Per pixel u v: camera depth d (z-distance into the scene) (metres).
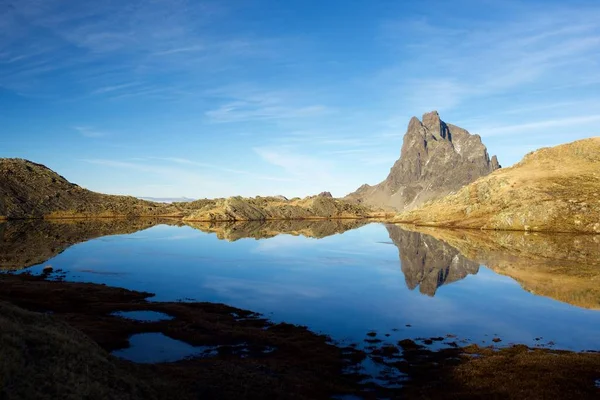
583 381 25.11
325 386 24.92
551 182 177.25
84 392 16.55
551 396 22.95
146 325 37.94
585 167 185.00
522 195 173.62
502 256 91.00
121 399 17.83
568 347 33.78
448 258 90.25
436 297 53.09
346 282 63.59
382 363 29.64
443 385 25.23
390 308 47.34
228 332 36.12
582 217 143.38
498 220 165.12
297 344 33.59
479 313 44.94
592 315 43.88
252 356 30.81
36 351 18.77
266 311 45.84
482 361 29.48
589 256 87.94
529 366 28.09
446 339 35.94
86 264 79.38
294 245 121.12
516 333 37.75
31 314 25.39
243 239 140.25
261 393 22.69
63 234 144.50
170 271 72.81
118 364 23.14
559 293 54.72
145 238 137.25
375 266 80.06
